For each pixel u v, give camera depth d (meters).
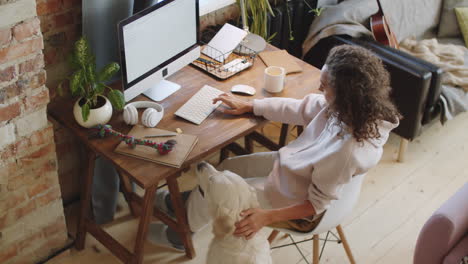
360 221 2.57
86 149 2.08
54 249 2.28
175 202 2.09
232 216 1.61
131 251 2.37
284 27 3.16
